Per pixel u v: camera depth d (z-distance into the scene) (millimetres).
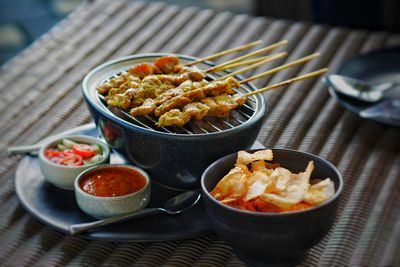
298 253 645
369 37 1150
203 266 679
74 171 746
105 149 791
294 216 607
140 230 695
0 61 1639
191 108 733
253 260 652
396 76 999
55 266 676
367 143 883
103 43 1129
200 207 732
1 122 932
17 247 706
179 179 744
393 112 894
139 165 753
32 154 823
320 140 883
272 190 642
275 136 885
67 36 1152
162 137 701
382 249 707
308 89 1002
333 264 683
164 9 1231
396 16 1329
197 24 1183
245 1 1842
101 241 707
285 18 1508
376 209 765
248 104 774
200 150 708
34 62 1081
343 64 1011
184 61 843
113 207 699
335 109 955
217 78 812
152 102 750
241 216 612
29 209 727
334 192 648
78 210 730
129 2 1256
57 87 1012
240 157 677
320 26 1179
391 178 820
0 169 834
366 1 1350
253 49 1106
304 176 648
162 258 687
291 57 1088
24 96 991
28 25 1799
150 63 846
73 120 933
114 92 772
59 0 1905
